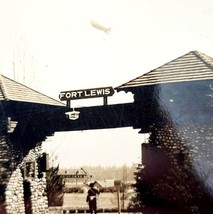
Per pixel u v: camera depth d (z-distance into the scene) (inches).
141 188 430.0
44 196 525.0
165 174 414.0
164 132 423.5
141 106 443.2
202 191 389.4
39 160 516.1
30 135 512.7
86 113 480.1
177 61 432.5
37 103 486.9
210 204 382.3
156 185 417.7
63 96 477.1
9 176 482.6
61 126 498.0
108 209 491.8
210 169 390.3
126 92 455.5
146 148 431.2
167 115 422.9
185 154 406.0
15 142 496.4
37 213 510.3
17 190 490.6
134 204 431.8
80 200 517.3
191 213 386.9
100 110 470.9
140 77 441.1
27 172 514.3
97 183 492.1
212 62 426.3
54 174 516.1
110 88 452.8
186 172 401.4
